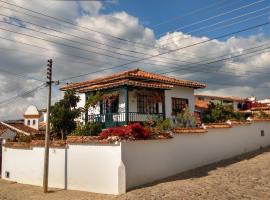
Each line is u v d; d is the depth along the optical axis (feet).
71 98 84.89
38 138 84.12
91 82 89.71
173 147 61.00
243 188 48.32
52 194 58.34
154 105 85.56
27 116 160.66
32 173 73.00
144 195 47.80
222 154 71.10
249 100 158.81
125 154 52.70
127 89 76.13
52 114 81.00
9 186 72.59
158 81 87.76
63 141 63.16
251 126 80.38
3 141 87.10
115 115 78.64
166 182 55.11
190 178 56.95
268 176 54.19
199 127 68.49
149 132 56.85
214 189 48.62
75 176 59.62
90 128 68.13
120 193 51.16
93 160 56.49
